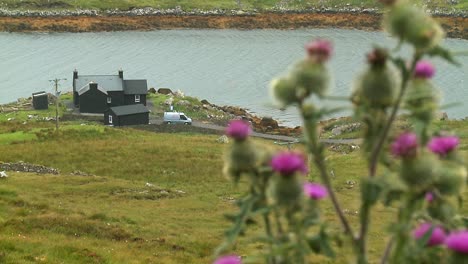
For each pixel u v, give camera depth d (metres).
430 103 17.50
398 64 16.72
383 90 17.55
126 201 193.00
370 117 17.44
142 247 134.50
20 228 134.25
